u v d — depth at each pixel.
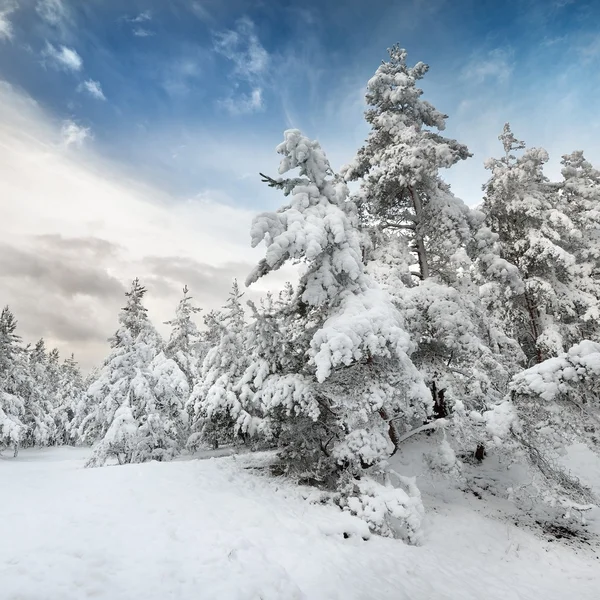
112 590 4.39
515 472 13.41
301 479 11.48
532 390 9.99
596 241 19.72
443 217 14.01
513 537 9.89
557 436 10.11
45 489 8.57
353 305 10.24
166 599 4.38
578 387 9.69
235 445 19.53
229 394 16.23
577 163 21.45
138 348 21.12
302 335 11.84
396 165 13.72
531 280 17.12
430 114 15.95
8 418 26.53
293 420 11.30
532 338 19.31
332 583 5.73
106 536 5.86
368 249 14.20
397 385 10.20
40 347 47.97
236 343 19.11
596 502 9.75
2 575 4.41
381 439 9.70
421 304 12.66
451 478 12.23
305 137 11.50
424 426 11.00
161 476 10.49
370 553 7.36
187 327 29.88
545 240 17.00
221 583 4.91
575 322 18.55
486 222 18.55
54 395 46.81
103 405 19.88
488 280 16.55
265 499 9.38
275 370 11.69
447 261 14.73
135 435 17.95
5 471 11.34
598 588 7.65
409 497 9.08
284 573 5.60
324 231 10.24
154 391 20.66
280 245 9.56
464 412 11.10
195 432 21.34
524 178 17.70
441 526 9.90
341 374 10.55
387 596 5.86
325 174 11.91
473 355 12.48
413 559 7.63
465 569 7.89
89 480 9.73
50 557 4.95
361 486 9.24
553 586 7.70
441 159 13.21
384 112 15.63
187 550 5.73
